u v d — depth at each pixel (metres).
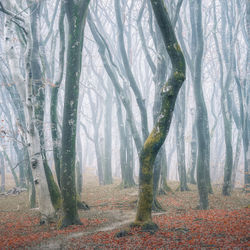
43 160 13.99
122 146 27.06
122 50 16.61
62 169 12.16
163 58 16.48
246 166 23.59
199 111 16.16
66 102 11.92
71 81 11.85
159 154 16.34
